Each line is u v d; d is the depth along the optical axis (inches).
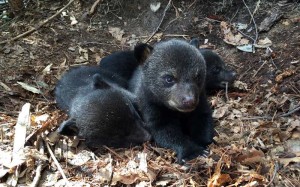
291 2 42.4
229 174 27.3
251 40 41.0
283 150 29.6
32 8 47.5
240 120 33.0
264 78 37.4
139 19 46.1
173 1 46.1
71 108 32.2
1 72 39.1
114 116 30.2
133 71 38.9
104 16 46.8
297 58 37.6
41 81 38.9
